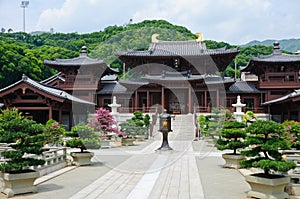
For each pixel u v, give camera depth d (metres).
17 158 11.44
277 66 49.50
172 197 11.15
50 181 13.75
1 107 37.44
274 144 10.84
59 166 16.83
